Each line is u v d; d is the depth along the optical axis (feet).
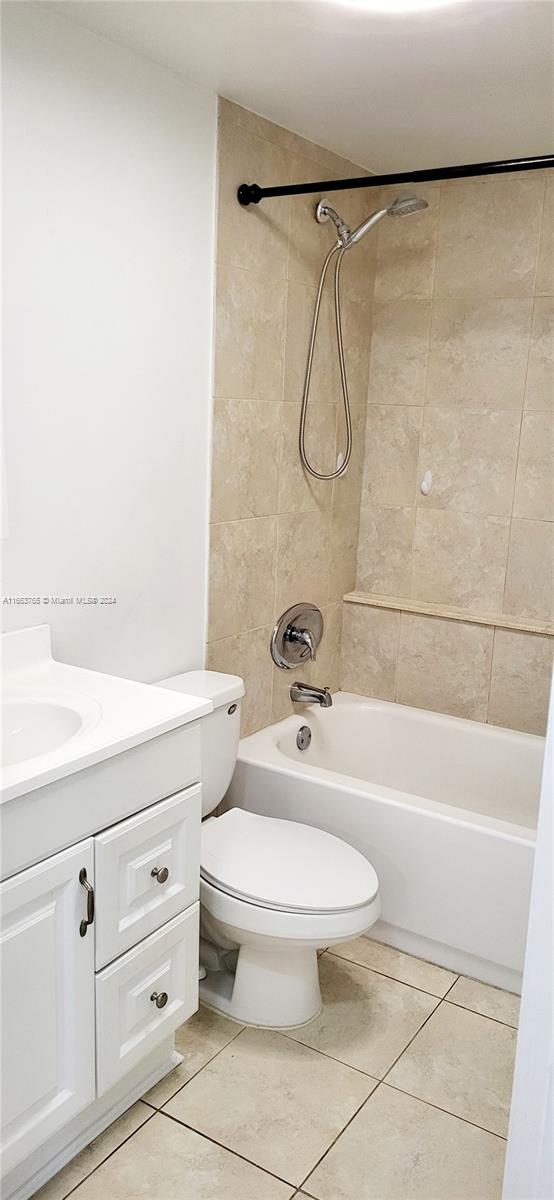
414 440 10.44
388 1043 7.16
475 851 7.75
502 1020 7.49
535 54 6.41
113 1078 5.83
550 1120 3.06
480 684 10.23
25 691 6.20
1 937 4.84
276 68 6.88
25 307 6.08
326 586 10.53
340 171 9.39
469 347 9.88
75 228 6.36
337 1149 6.10
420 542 10.61
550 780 2.96
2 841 4.74
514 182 9.30
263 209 8.28
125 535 7.32
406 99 7.50
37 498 6.42
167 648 8.05
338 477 10.36
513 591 10.05
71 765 5.03
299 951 7.22
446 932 8.06
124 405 7.08
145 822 5.76
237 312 8.17
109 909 5.57
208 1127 6.25
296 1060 6.93
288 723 9.91
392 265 10.25
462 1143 6.18
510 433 9.77
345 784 8.45
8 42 5.62
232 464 8.46
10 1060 5.02
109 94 6.45
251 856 7.29
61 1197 5.65
